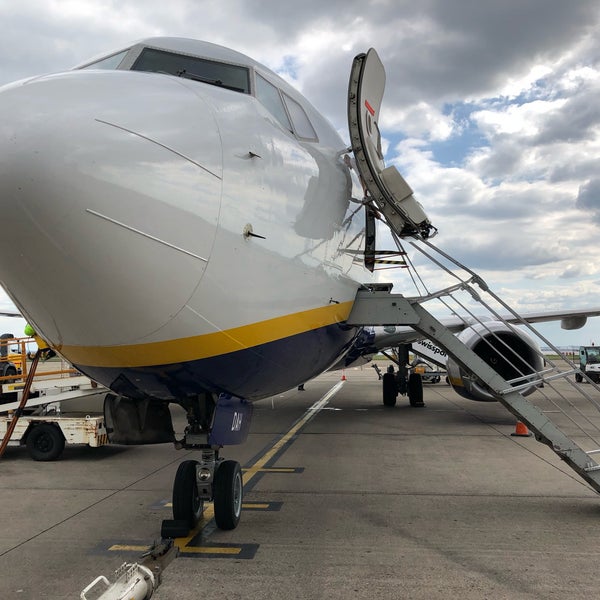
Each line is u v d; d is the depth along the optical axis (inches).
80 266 126.6
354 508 223.9
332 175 214.8
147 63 197.2
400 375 606.9
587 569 160.2
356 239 241.0
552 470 292.0
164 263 132.6
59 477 290.7
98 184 122.5
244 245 150.5
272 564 164.7
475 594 143.9
